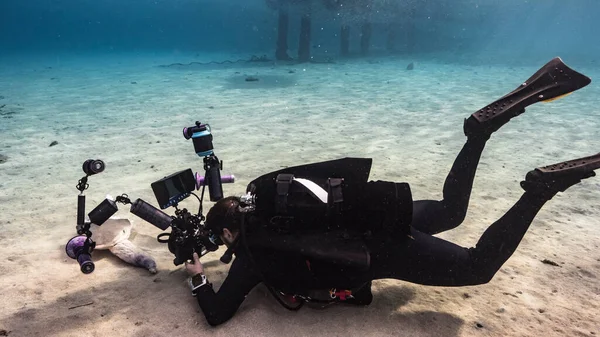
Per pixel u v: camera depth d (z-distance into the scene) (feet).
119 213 12.71
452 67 61.82
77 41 309.63
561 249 10.64
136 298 8.15
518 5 138.10
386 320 7.49
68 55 127.75
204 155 7.90
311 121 26.94
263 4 217.77
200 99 36.19
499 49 104.73
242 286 6.91
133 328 7.18
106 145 21.63
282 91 39.86
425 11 101.45
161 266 9.61
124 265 9.53
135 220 12.27
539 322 7.54
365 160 6.81
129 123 27.07
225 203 7.09
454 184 8.04
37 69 71.82
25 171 17.34
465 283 7.00
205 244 7.94
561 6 179.63
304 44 70.74
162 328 7.18
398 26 96.02
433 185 15.46
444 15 107.65
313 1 70.03
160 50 150.92
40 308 7.74
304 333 7.06
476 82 44.98
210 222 7.15
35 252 10.11
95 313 7.61
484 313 7.84
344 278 6.25
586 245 10.86
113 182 15.83
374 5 81.30
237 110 30.96
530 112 29.45
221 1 298.56
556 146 20.77
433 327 7.34
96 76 57.57
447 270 6.79
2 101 36.55
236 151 20.15
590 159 6.50
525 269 9.58
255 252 6.38
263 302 7.93
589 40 193.06
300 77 50.67
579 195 14.49
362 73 54.49
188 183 7.98
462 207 8.06
